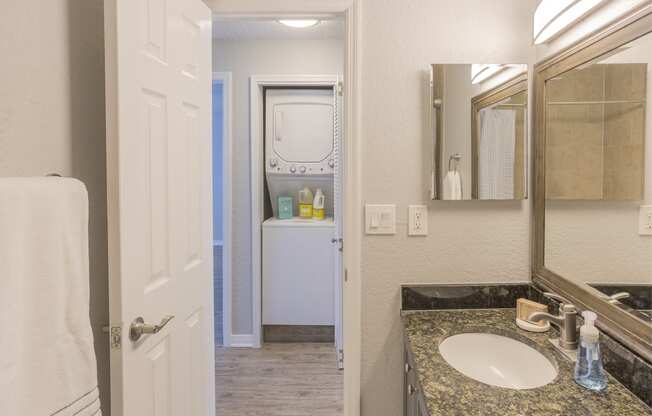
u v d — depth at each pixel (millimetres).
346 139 1641
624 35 1024
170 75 1302
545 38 1437
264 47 2922
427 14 1596
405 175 1624
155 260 1228
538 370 1185
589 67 1191
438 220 1631
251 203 2984
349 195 1636
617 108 1052
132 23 1075
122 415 1065
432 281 1643
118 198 1034
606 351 1047
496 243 1630
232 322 3029
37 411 750
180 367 1416
